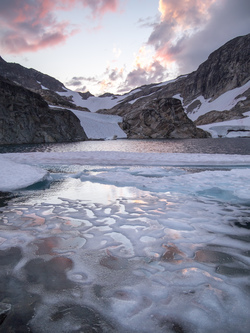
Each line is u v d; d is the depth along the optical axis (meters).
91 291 2.39
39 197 6.36
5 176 8.28
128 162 13.41
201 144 34.00
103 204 5.69
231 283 2.54
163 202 5.88
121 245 3.48
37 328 1.90
